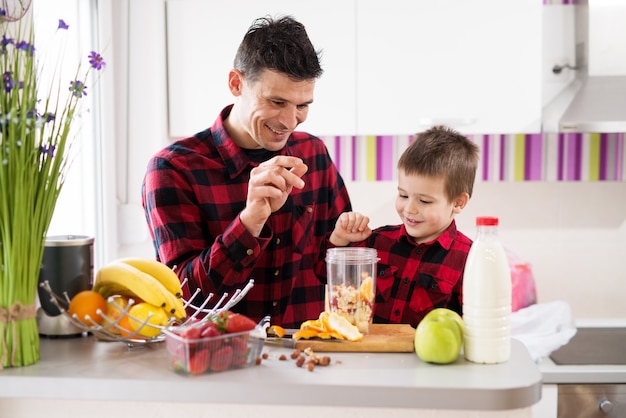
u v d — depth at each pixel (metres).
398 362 1.24
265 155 1.77
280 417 1.22
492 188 3.11
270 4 2.72
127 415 1.24
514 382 1.12
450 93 2.71
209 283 1.48
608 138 3.06
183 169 1.68
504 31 2.67
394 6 2.69
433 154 1.65
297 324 1.83
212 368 1.18
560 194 3.09
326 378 1.15
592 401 2.35
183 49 2.77
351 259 1.35
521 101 2.69
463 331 1.25
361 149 3.14
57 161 1.27
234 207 1.72
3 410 1.25
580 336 2.79
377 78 2.72
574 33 2.93
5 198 1.20
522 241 3.11
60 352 1.31
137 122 2.82
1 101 1.21
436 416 1.21
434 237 1.74
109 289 1.37
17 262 1.20
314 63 1.52
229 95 2.77
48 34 2.34
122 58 2.79
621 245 3.09
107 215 2.73
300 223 1.79
